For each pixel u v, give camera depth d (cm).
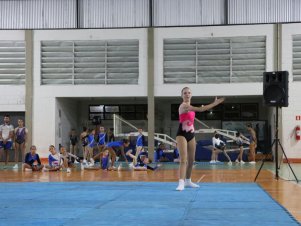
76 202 668
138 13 2169
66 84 2175
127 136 2195
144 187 903
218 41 2128
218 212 563
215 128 2412
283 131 2072
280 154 2061
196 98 2312
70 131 2358
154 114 2262
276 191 820
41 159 2156
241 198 710
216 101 834
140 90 2156
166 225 472
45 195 765
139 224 478
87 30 2172
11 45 2192
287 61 2084
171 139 2245
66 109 2309
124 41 2166
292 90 2075
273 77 1094
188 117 844
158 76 2150
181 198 712
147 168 1553
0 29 2188
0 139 1917
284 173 1353
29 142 2162
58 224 479
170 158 2150
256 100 2406
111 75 2169
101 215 541
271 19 2109
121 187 908
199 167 1691
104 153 1585
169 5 2155
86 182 1043
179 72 2142
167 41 2152
